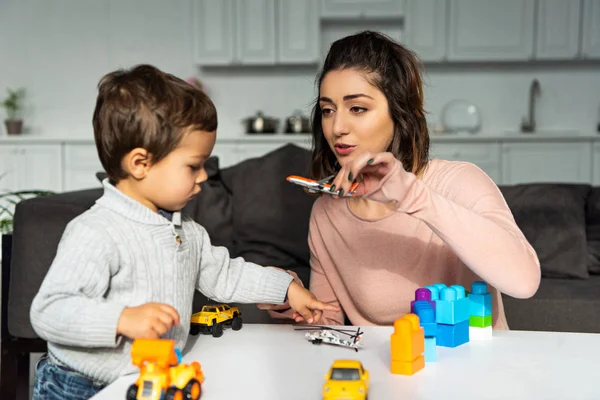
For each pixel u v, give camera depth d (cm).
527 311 223
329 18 508
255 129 501
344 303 131
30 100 558
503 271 92
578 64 520
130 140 90
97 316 81
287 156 267
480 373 80
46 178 496
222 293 106
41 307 84
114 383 78
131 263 90
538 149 470
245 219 255
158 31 546
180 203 95
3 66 558
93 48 552
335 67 110
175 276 94
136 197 96
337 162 129
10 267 198
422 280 120
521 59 494
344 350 90
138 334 80
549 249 255
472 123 520
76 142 491
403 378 78
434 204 90
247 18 507
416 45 501
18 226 190
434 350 85
